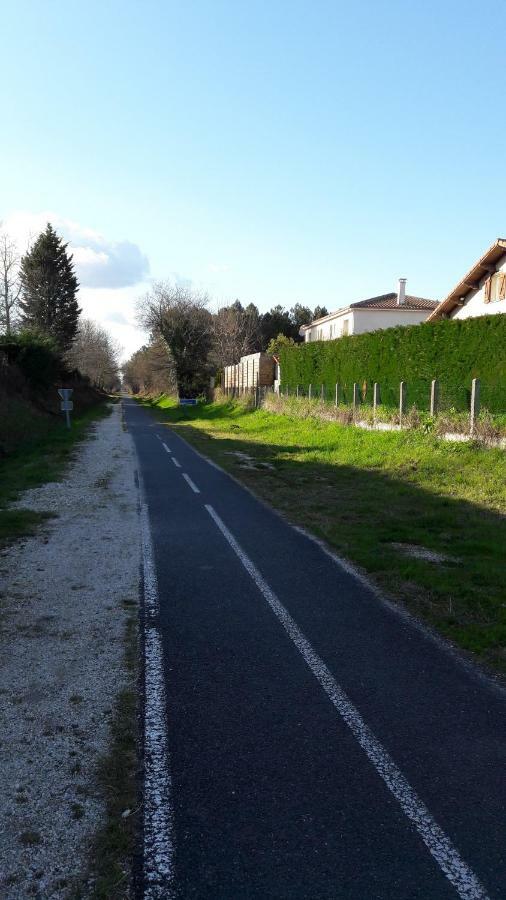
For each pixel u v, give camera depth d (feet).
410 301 157.28
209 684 14.61
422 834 9.65
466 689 14.48
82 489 42.19
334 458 54.49
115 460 59.31
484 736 12.50
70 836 9.59
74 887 8.63
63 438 79.10
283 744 12.15
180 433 92.99
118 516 33.45
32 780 10.97
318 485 43.06
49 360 114.11
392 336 65.67
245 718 13.11
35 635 17.35
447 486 39.24
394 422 57.88
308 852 9.25
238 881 8.71
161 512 34.60
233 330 235.81
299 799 10.48
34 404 100.73
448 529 29.78
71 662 15.69
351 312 147.95
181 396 204.85
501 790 10.78
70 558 24.99
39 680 14.71
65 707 13.48
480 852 9.27
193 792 10.65
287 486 43.04
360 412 67.10
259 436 80.38
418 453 48.01
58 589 21.24
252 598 20.56
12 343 104.47
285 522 32.14
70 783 10.89
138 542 27.76
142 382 374.02
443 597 20.45
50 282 197.36
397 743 12.21
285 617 18.89
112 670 15.28
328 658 16.08
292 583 22.13
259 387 123.03
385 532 29.14
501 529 29.04
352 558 25.13
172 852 9.25
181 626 18.12
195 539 28.40
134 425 114.11
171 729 12.65
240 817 10.03
